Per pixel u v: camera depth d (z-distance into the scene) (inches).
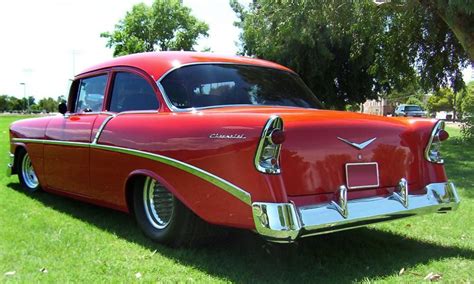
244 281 124.6
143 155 147.5
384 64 663.1
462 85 668.1
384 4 548.7
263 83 168.1
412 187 147.0
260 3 700.0
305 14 589.6
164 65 159.3
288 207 114.3
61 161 194.1
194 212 131.3
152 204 155.6
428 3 484.7
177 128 137.9
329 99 780.0
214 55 171.5
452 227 185.9
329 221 120.3
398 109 1556.3
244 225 118.0
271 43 697.6
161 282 123.5
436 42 620.7
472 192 264.4
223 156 122.6
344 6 554.9
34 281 122.3
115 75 178.2
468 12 377.4
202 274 129.1
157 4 1262.3
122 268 132.5
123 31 1280.8
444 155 490.0
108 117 169.2
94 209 202.7
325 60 706.2
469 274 133.6
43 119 215.3
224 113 129.6
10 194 232.2
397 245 161.6
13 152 240.4
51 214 193.0
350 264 140.7
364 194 133.6
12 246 149.6
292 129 122.1
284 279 126.8
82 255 142.8
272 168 115.3
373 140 137.3
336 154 128.4
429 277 130.0
